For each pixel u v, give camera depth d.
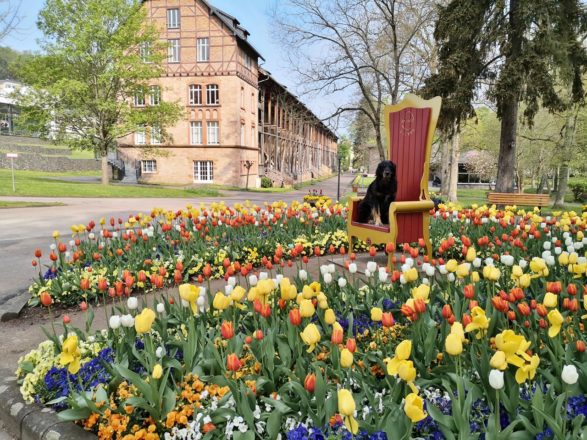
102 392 2.74
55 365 3.26
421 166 6.74
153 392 2.51
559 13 16.06
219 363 2.76
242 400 2.32
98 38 29.88
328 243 8.59
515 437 2.06
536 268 3.54
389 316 2.70
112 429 2.49
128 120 31.64
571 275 4.33
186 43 38.78
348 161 138.75
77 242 6.62
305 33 20.48
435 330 2.71
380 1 19.83
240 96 39.88
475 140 42.53
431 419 2.34
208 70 38.81
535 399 2.07
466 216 8.84
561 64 15.77
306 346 3.09
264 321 3.16
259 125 50.16
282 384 2.83
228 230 8.09
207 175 40.31
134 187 31.42
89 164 56.16
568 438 1.95
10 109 65.19
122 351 3.09
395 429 2.02
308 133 75.69
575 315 2.97
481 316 2.37
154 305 3.77
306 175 70.31
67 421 2.81
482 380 2.32
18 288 6.78
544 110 34.19
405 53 23.09
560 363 2.43
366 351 3.08
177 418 2.50
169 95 39.31
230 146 39.38
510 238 6.29
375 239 6.90
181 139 39.84
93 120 32.81
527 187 61.03
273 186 46.66
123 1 30.12
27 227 12.90
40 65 29.64
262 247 7.68
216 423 2.46
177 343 3.14
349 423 1.90
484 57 17.84
